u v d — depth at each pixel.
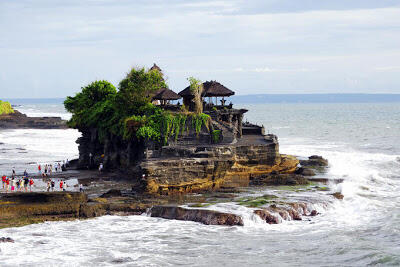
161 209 43.59
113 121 69.31
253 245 35.69
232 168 58.59
